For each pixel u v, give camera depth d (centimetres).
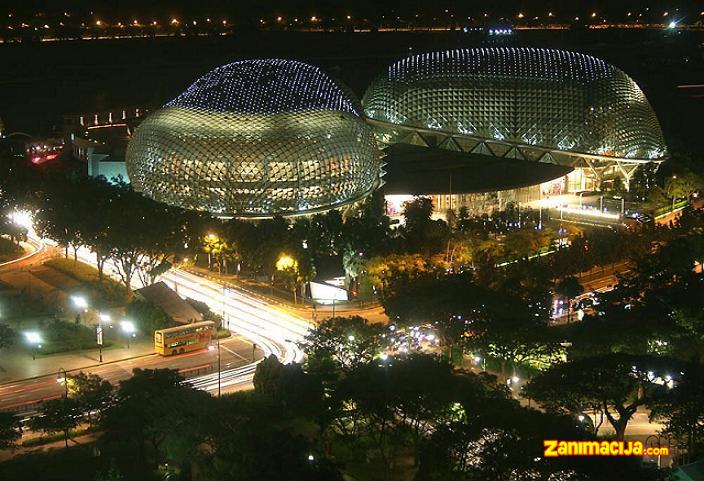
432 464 12750
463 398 14312
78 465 15012
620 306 19700
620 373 14625
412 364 15250
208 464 13262
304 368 17438
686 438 14988
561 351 17700
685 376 14800
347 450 15350
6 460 15238
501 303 18462
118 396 15775
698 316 18550
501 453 12281
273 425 15625
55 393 18088
